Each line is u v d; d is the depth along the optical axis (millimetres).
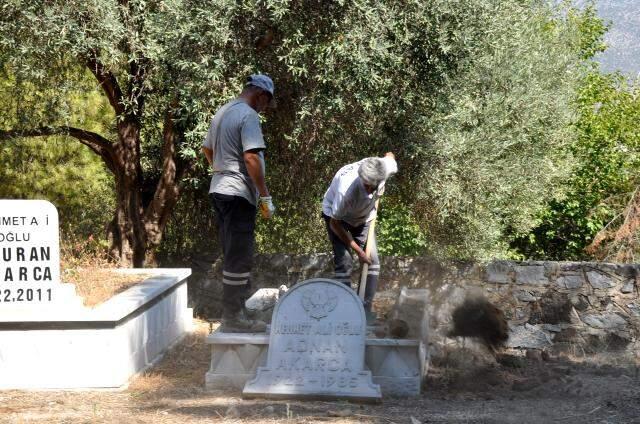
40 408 5391
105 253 10125
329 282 5852
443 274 9641
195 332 9000
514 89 12422
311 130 10031
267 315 6871
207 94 8797
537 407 5375
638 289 9125
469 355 7660
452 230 12156
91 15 8539
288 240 12000
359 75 8617
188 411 5230
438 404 5512
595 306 9188
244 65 8969
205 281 10438
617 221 21328
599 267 9211
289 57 8797
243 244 6059
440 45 8969
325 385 5535
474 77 11719
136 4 9094
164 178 10102
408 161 10570
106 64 9172
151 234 10312
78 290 7066
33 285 6148
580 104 25141
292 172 10711
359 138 10250
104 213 14594
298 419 4930
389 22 8672
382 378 5840
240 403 5441
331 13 8812
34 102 10836
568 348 9070
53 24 8336
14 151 14320
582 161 23859
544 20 16281
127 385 6227
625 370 7145
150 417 5082
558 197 19750
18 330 6074
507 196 13727
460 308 7980
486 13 9375
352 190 6086
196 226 11078
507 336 8164
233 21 8797
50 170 14805
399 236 19125
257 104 6191
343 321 5746
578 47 18938
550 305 9250
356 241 6512
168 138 10008
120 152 10234
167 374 6777
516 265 9375
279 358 5691
